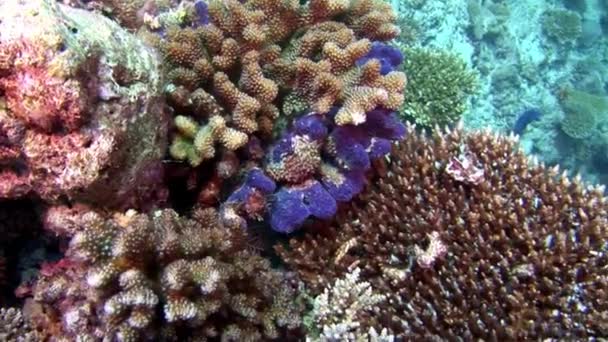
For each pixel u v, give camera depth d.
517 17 2.29
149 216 0.54
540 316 0.59
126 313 0.47
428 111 1.25
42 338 0.53
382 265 0.64
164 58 0.61
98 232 0.47
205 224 0.56
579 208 0.68
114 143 0.46
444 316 0.60
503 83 2.05
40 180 0.46
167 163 0.59
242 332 0.53
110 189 0.49
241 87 0.62
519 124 1.81
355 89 0.62
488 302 0.60
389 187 0.68
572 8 2.65
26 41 0.41
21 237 0.55
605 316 0.59
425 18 1.95
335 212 0.64
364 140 0.64
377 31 0.72
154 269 0.49
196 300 0.49
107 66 0.46
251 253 0.59
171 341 0.49
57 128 0.45
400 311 0.61
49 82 0.42
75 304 0.50
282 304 0.57
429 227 0.65
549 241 0.64
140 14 0.72
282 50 0.68
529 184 0.71
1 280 0.55
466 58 2.03
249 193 0.59
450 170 0.69
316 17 0.68
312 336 0.59
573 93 2.14
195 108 0.60
